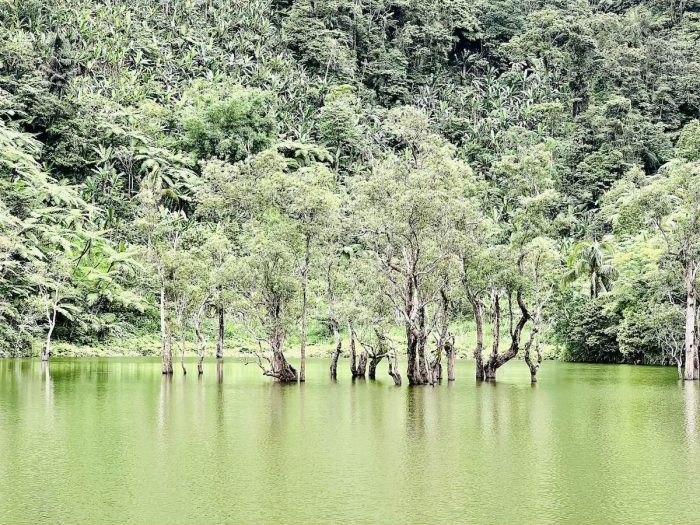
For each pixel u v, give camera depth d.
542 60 166.75
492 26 193.25
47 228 88.94
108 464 23.89
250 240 55.31
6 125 110.19
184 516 17.94
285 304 54.97
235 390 48.62
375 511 18.38
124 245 99.00
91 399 42.66
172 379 58.19
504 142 136.00
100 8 156.88
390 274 53.59
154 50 154.00
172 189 105.94
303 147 127.25
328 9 178.38
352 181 59.06
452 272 52.44
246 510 18.48
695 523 17.30
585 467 23.48
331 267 58.84
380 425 32.25
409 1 188.38
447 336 57.03
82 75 144.88
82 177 119.19
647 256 67.62
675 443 27.81
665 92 159.62
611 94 156.50
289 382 55.91
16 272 81.31
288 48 171.50
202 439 28.52
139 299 95.00
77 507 18.77
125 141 124.62
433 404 40.34
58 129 116.50
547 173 60.81
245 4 175.00
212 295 62.62
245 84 150.25
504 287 55.00
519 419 34.16
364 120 150.38
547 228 53.75
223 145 126.81
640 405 39.91
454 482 21.42
